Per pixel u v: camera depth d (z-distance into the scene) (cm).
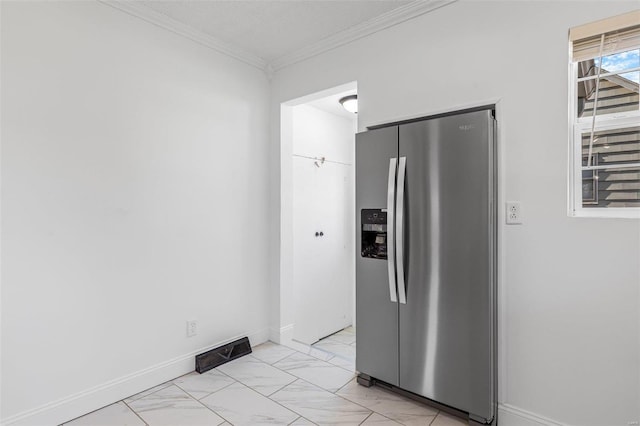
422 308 208
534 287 187
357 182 238
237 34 266
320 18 244
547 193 184
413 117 231
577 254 176
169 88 250
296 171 376
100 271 215
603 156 180
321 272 408
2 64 180
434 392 205
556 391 182
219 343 282
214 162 278
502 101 197
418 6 225
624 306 165
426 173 205
